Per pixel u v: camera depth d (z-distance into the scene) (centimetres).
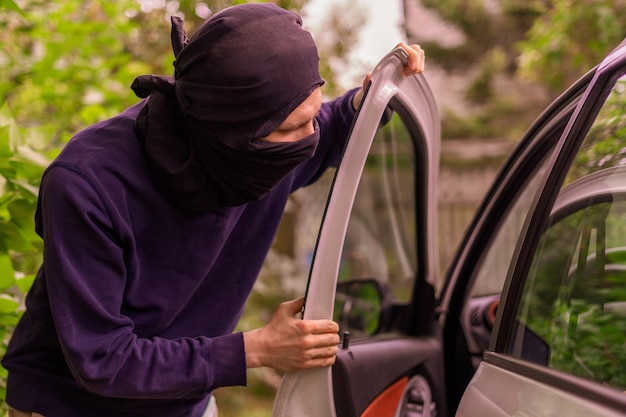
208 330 189
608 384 128
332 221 167
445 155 919
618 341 131
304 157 161
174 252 170
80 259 156
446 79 960
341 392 183
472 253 256
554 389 127
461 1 926
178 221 168
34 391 177
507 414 135
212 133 155
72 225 155
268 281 570
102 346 157
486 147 916
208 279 188
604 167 145
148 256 169
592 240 145
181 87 158
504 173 245
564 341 142
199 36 155
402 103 194
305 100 156
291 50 153
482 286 276
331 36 716
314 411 170
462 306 256
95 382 157
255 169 158
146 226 165
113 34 364
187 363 162
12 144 231
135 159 163
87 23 343
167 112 165
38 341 178
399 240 251
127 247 162
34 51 377
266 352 164
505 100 928
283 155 157
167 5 432
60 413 175
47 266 157
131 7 366
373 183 237
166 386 160
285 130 157
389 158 227
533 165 241
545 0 756
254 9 158
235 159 157
